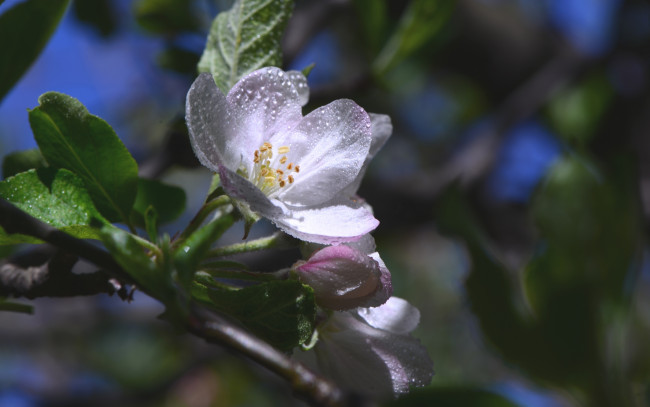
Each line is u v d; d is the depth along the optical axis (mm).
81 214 334
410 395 315
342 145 352
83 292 340
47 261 346
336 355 350
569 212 333
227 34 362
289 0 364
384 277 337
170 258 314
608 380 323
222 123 343
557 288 327
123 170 336
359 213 348
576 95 638
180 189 370
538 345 325
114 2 532
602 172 334
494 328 327
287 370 337
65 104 330
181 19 471
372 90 464
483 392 313
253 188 328
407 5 534
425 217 622
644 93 657
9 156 360
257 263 494
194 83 335
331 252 335
